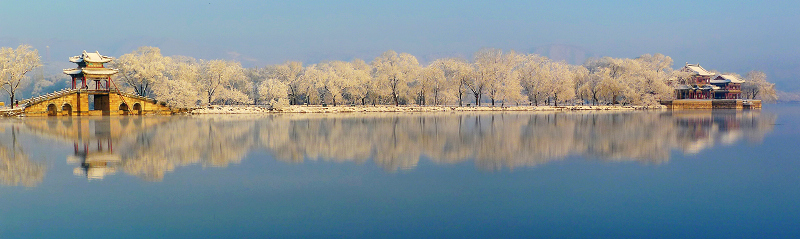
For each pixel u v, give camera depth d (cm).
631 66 16338
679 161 4194
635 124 8575
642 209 2661
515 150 4856
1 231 2312
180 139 5788
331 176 3494
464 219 2505
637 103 16750
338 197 2909
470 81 15238
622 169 3769
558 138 6047
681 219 2497
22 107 10025
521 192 3019
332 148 4994
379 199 2862
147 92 14812
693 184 3250
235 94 13900
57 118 9531
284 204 2755
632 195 2947
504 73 15050
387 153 4628
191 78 13238
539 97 16175
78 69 10850
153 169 3734
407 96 15612
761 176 3512
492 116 11344
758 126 8188
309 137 6103
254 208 2680
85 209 2645
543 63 15838
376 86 15062
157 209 2655
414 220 2489
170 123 8419
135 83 13112
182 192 3002
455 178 3422
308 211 2631
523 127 7819
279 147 5075
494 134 6569
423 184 3234
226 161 4131
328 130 7156
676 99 17762
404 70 15425
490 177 3453
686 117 11056
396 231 2333
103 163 4003
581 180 3356
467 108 14488
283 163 4031
